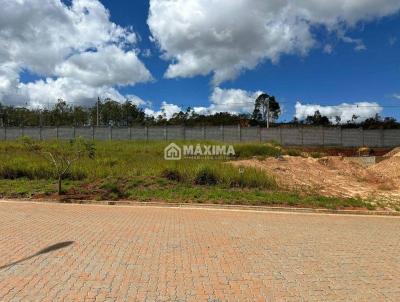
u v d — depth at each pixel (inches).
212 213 408.5
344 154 1466.5
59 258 213.3
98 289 168.1
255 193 520.4
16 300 154.5
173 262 211.8
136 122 2564.0
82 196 494.0
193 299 160.4
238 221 358.0
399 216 441.4
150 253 228.5
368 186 658.8
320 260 226.8
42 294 161.2
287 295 168.9
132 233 285.0
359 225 365.1
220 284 179.5
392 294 174.1
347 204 484.1
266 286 179.2
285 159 867.4
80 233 280.2
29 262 205.2
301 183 623.5
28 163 634.2
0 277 181.0
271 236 291.4
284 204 473.7
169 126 1633.9
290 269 206.8
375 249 260.2
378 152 1542.8
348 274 201.6
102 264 204.1
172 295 163.9
